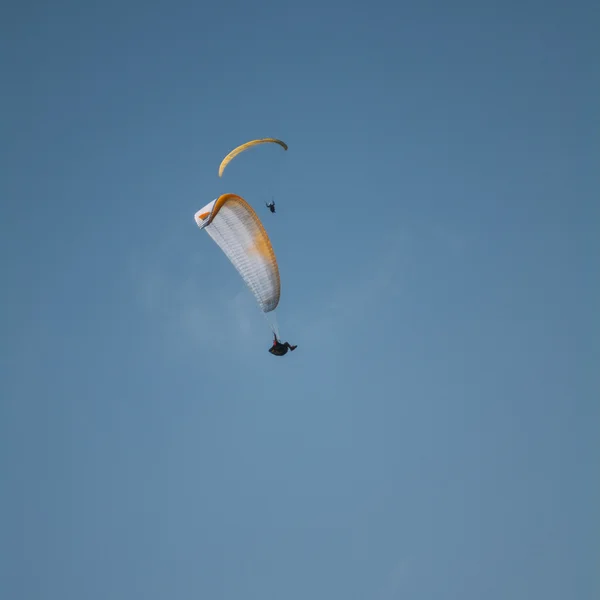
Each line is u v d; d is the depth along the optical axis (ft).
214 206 577.43
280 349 618.03
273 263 622.13
